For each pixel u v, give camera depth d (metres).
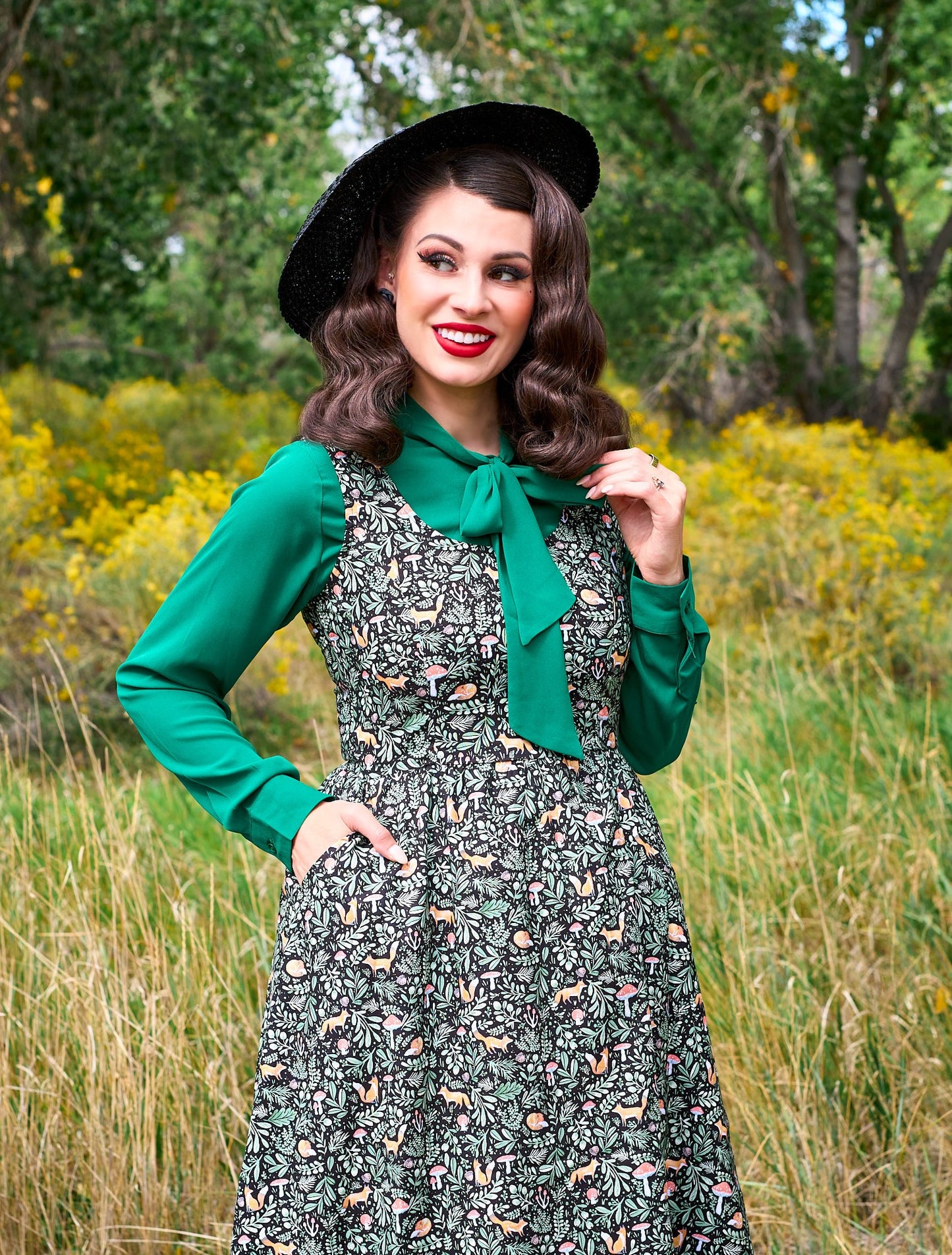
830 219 16.97
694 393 15.67
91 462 8.73
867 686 5.43
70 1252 2.27
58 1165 2.36
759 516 7.00
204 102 7.82
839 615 5.86
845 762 4.28
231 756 1.60
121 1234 2.27
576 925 1.59
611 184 14.34
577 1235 1.58
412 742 1.62
